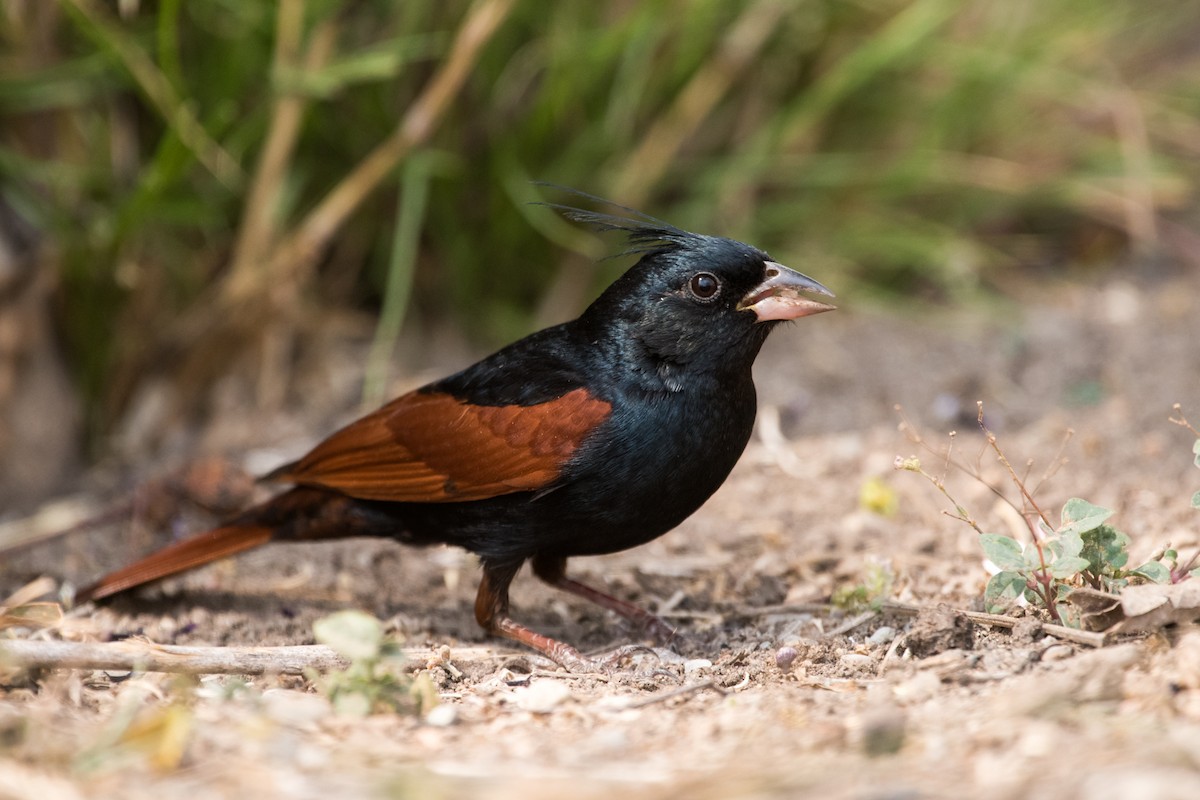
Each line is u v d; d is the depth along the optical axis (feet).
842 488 36.58
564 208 28.96
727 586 31.76
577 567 33.47
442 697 24.03
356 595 32.04
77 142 41.29
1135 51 55.36
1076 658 22.82
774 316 26.76
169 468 40.22
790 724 21.24
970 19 50.29
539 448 26.94
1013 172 49.83
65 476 41.45
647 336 27.07
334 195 41.32
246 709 21.90
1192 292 48.93
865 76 46.16
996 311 48.85
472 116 44.19
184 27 40.96
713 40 45.60
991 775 17.84
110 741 19.31
